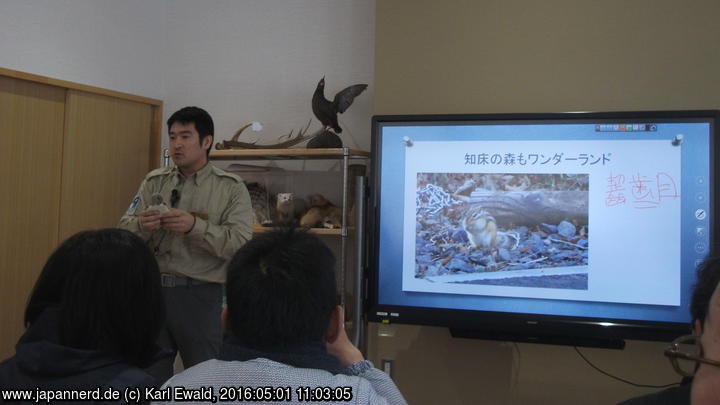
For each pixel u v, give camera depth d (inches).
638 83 83.8
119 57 115.3
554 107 86.5
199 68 124.3
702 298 31.7
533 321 79.9
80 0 106.5
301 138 107.0
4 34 93.4
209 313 83.5
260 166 118.9
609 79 84.8
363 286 84.3
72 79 105.2
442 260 83.2
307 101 117.0
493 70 88.9
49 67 100.8
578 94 85.7
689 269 75.9
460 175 83.2
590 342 79.4
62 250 38.7
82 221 108.0
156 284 39.9
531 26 87.6
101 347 36.9
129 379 35.5
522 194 81.3
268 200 111.9
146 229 77.3
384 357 94.0
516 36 88.1
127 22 117.1
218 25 123.1
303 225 98.6
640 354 84.8
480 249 82.1
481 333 82.8
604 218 78.7
